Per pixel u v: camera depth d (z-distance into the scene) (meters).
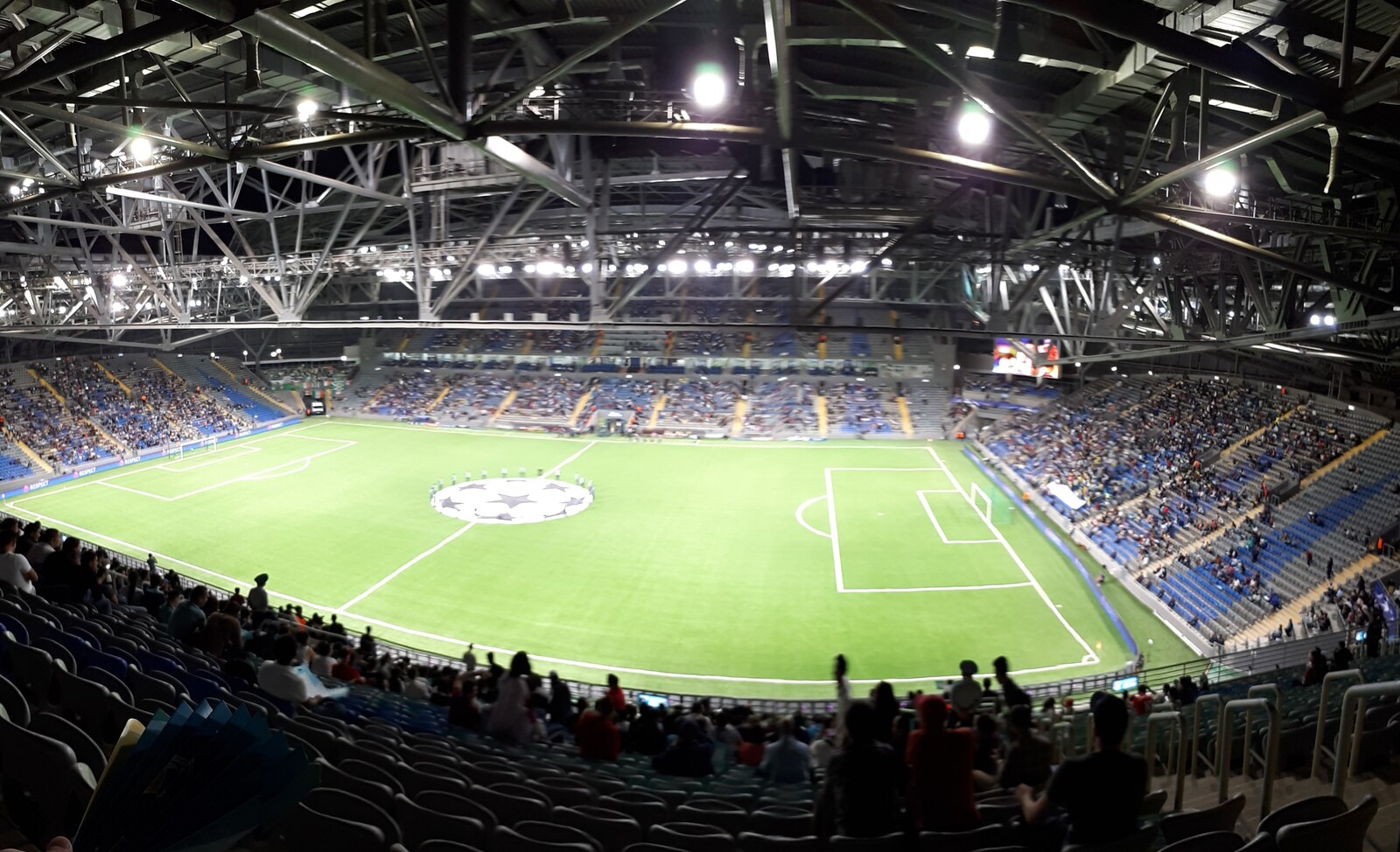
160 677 9.50
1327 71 13.55
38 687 8.02
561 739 14.43
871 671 32.09
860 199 23.67
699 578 42.19
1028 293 25.34
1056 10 8.73
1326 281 15.71
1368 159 17.53
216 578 41.94
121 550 46.19
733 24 15.67
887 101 17.81
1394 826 6.86
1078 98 15.66
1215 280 31.28
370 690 16.25
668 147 28.06
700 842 7.00
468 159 30.06
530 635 35.53
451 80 12.87
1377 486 38.62
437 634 35.62
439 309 30.78
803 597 39.72
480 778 9.21
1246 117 16.86
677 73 21.00
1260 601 34.59
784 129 12.98
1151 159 20.03
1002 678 12.15
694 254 26.83
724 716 16.22
